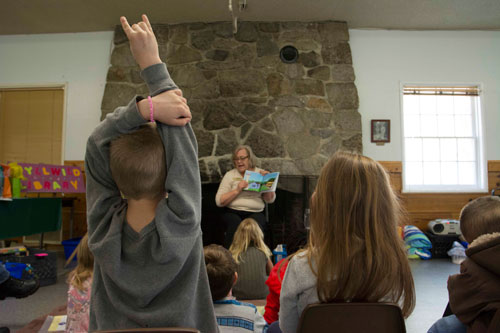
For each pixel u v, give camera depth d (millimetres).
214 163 4438
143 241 648
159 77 716
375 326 777
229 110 4512
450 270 3506
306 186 4320
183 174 680
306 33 4617
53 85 4871
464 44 4777
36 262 2979
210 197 4312
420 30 4770
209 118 4508
